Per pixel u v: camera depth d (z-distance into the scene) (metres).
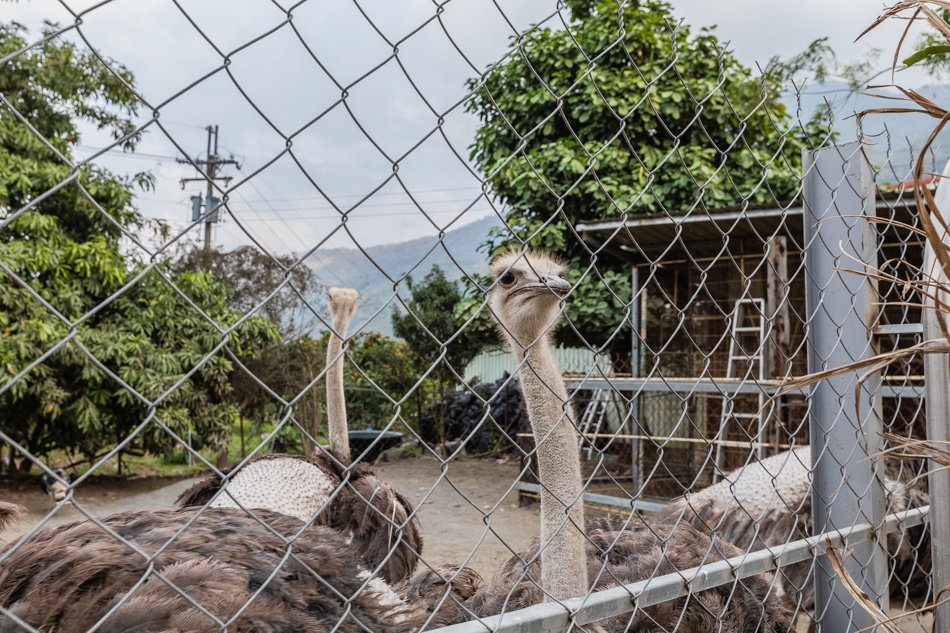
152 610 1.82
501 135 11.60
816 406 2.69
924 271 2.24
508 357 16.78
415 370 15.83
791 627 3.15
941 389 2.49
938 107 1.86
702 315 10.61
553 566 2.32
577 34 11.73
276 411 13.48
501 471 12.54
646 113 11.18
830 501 2.46
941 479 2.51
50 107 9.25
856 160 2.62
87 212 9.94
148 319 10.77
